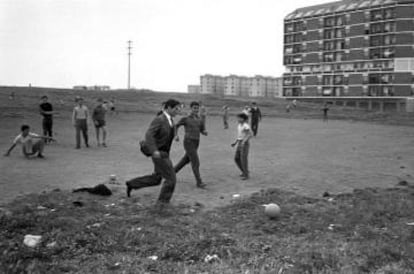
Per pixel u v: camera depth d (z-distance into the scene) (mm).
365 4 86812
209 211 7461
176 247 5297
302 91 100000
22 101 45125
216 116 49781
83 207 7391
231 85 184375
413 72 81062
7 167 11828
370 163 14266
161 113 7844
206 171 12156
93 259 4926
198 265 4762
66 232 5859
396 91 82438
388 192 9125
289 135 26750
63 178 10383
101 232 5871
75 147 17219
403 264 4918
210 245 5430
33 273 4445
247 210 7465
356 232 6180
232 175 11539
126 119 38031
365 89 87438
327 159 15195
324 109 46719
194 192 9242
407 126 39531
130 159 14016
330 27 93562
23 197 8055
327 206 7801
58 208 7250
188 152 9727
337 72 92688
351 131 31297
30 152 13766
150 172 11492
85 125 16953
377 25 85062
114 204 7762
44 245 5340
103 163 13016
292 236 6039
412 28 80500
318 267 4766
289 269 4656
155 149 7473
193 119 9742
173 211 7254
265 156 15969
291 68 102938
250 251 5215
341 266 4809
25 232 5918
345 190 9656
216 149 18172
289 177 11305
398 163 14320
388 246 5453
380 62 85000
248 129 10914
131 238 5645
